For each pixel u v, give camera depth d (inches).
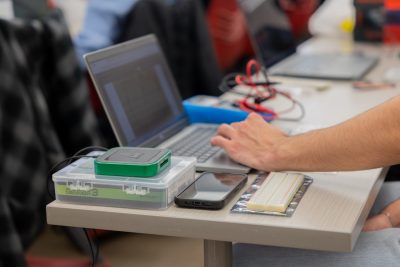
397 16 126.7
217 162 59.1
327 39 137.7
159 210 48.8
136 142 62.7
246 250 56.0
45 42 94.0
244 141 58.6
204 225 46.9
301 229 44.7
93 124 100.3
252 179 55.4
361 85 91.7
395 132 49.8
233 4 143.7
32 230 92.9
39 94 92.5
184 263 98.7
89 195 50.1
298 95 87.5
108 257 101.5
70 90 96.9
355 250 52.9
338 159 52.0
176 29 120.0
